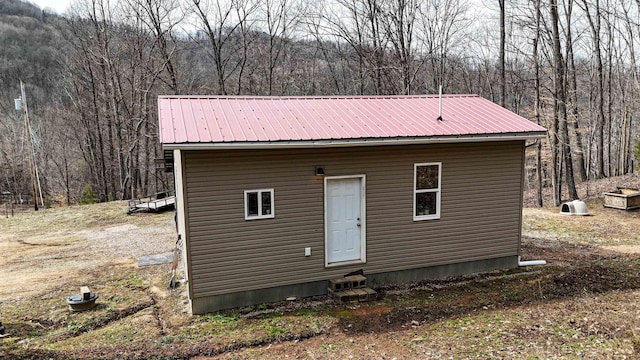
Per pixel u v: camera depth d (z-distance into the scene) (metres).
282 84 29.31
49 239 15.36
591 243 12.91
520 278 9.95
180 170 8.73
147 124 29.11
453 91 31.81
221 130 8.25
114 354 6.72
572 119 20.91
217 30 28.08
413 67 26.81
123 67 29.02
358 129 9.05
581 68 29.33
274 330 7.53
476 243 10.33
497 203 10.39
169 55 26.81
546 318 7.77
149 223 17.53
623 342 6.66
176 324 7.98
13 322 8.33
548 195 22.59
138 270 11.50
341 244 9.39
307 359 6.61
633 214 16.41
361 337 7.32
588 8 27.16
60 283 10.63
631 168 32.84
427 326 7.67
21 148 36.97
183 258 10.68
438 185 9.84
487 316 7.99
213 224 8.27
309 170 8.84
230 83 29.45
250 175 8.42
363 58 26.70
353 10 26.17
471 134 9.34
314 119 9.44
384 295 9.12
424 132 9.18
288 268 8.91
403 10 24.95
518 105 29.09
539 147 19.66
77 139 34.22
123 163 30.59
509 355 6.46
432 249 9.96
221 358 6.71
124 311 8.78
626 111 29.86
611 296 8.70
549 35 19.25
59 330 7.92
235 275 8.54
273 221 8.70
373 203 9.40
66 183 35.81
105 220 18.33
